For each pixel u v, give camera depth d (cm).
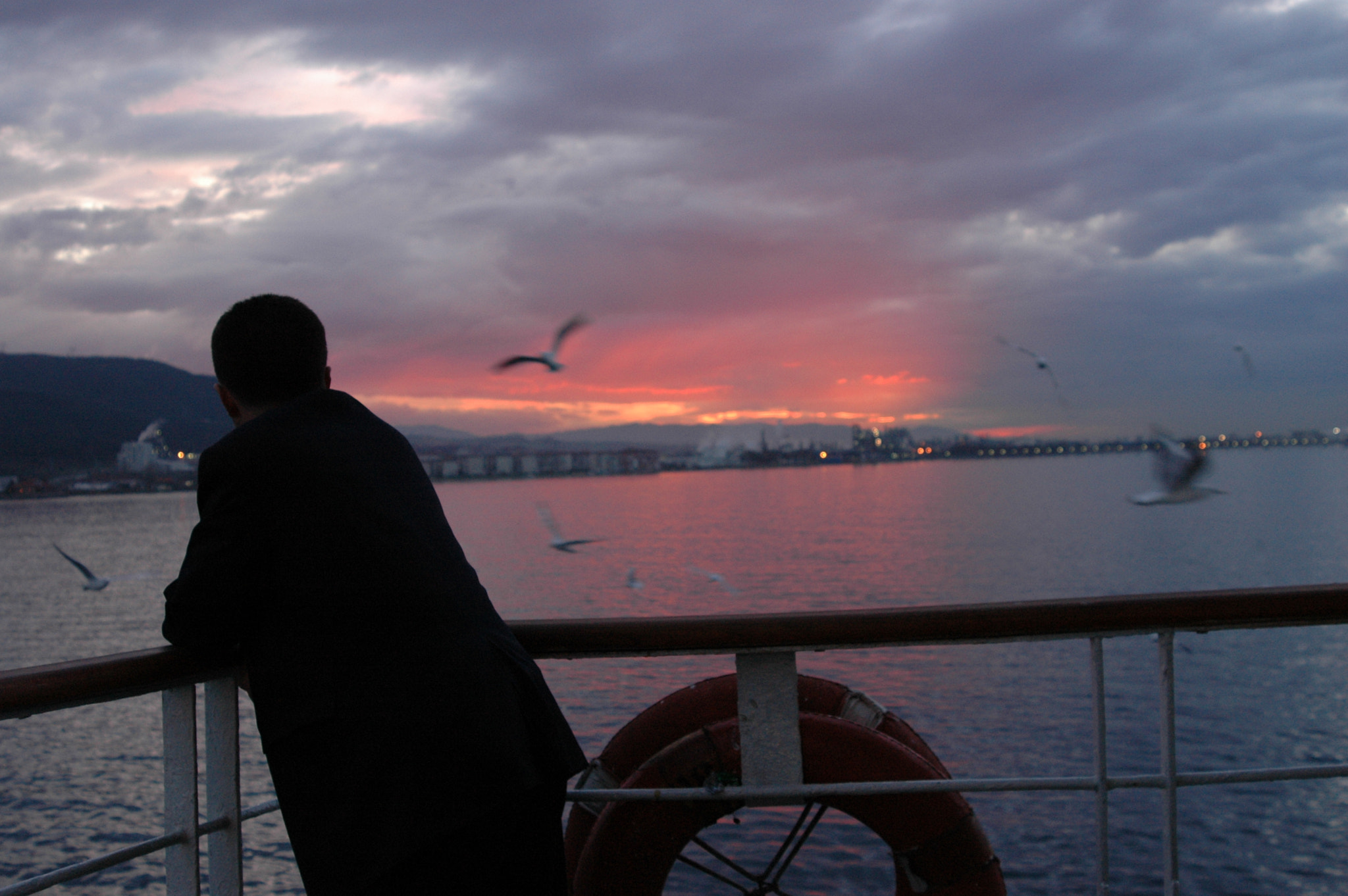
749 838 1130
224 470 154
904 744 203
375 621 151
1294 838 1230
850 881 1013
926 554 5925
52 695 140
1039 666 2355
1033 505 11188
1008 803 1343
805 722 191
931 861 188
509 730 155
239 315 175
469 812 146
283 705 150
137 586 5588
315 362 179
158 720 2053
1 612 4572
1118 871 1120
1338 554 5359
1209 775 181
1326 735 1752
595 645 185
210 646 154
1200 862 1159
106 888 1139
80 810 1466
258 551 152
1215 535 6819
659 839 192
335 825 144
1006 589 4306
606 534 8519
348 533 153
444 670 152
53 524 13512
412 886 149
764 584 4694
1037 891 1054
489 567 5984
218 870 171
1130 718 1873
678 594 4453
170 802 164
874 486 19638
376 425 174
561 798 167
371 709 147
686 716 211
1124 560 5334
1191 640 2692
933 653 2531
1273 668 2345
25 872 1224
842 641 183
